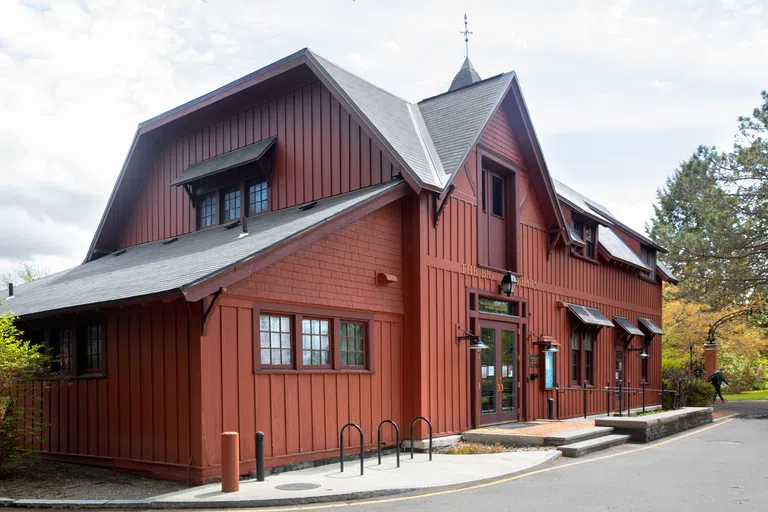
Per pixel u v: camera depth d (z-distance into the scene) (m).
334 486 9.30
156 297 9.52
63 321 12.65
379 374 13.03
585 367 20.28
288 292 11.27
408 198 13.79
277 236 11.23
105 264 16.53
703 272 30.52
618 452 13.02
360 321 12.80
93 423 11.77
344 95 13.66
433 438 13.40
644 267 24.66
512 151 16.94
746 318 36.78
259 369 10.71
